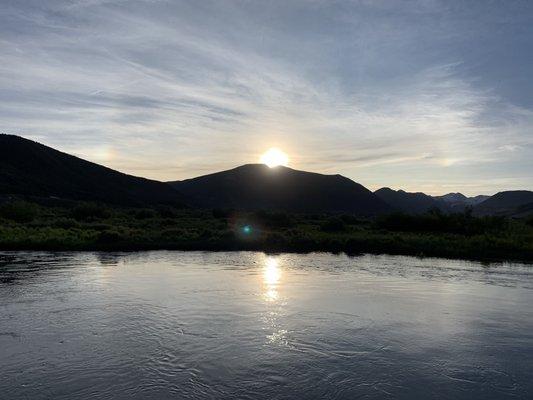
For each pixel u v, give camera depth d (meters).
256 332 12.64
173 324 13.32
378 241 34.22
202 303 15.84
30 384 9.32
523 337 12.52
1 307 15.05
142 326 13.07
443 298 17.08
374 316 14.40
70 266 24.11
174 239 35.56
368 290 18.41
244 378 9.68
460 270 24.06
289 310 15.01
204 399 8.75
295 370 10.11
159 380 9.54
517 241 34.00
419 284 19.84
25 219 50.25
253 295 17.22
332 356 10.95
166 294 17.22
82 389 9.11
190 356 10.84
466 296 17.45
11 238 33.72
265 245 34.09
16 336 12.12
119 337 12.10
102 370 9.99
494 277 21.88
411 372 10.09
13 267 23.58
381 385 9.45
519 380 9.77
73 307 15.11
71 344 11.55
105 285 18.83
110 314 14.30
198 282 19.72
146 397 8.80
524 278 21.66
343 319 14.02
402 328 13.19
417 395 9.04
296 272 22.89
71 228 43.16
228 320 13.78
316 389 9.23
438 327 13.34
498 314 14.84
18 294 16.98
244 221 53.38
